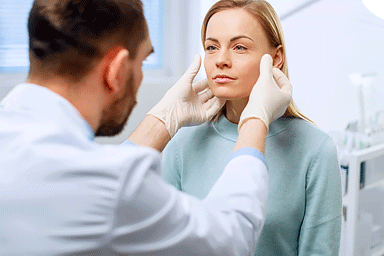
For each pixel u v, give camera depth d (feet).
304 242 2.80
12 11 8.98
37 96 1.87
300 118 2.98
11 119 1.83
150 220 1.74
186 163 3.11
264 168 2.17
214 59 2.75
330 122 6.08
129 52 2.00
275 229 2.77
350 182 4.89
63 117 1.83
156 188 1.80
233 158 2.21
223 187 2.10
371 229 5.37
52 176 1.65
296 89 6.65
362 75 5.18
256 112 2.44
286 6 6.50
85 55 1.88
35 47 1.89
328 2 5.87
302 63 6.44
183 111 2.96
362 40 5.54
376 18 5.32
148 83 9.11
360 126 5.28
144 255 1.77
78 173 1.67
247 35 2.66
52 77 1.93
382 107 5.53
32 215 1.63
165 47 9.96
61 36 1.85
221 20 2.70
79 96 1.96
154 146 2.87
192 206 1.89
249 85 2.73
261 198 2.06
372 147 5.17
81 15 1.84
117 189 1.67
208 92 3.13
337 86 5.90
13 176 1.66
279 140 2.88
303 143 2.82
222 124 3.10
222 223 1.91
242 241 1.97
